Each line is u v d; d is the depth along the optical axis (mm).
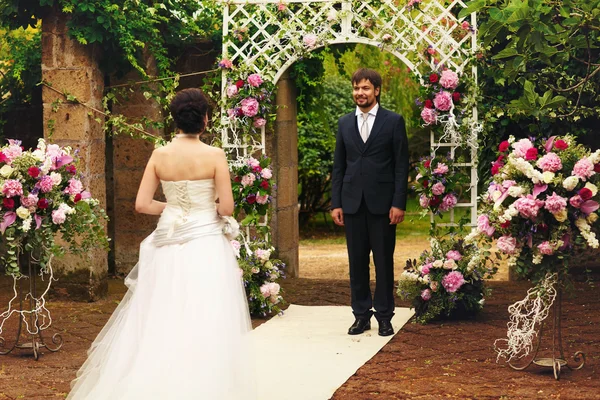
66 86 8281
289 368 5734
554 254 5352
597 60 8344
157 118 9375
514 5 5492
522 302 5598
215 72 8531
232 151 8141
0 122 9969
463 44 7637
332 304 8211
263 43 8547
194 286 4559
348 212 6727
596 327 6840
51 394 5195
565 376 5457
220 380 4375
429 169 7328
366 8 7926
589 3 5742
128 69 8719
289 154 9453
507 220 5246
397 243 14352
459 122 7414
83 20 8195
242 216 9352
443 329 6891
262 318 7566
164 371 4395
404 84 16406
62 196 6188
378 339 6594
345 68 15430
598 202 5227
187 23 9547
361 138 6688
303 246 14672
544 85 8305
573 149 5371
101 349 4855
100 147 8562
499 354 5766
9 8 8188
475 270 7074
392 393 5148
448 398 5020
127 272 9672
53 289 8414
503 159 5609
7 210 5938
